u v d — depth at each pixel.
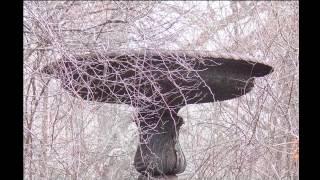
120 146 7.50
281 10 7.28
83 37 5.42
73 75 4.75
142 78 4.55
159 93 4.48
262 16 7.75
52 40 4.93
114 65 4.56
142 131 5.17
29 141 5.70
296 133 6.36
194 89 4.71
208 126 7.07
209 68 4.53
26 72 5.21
